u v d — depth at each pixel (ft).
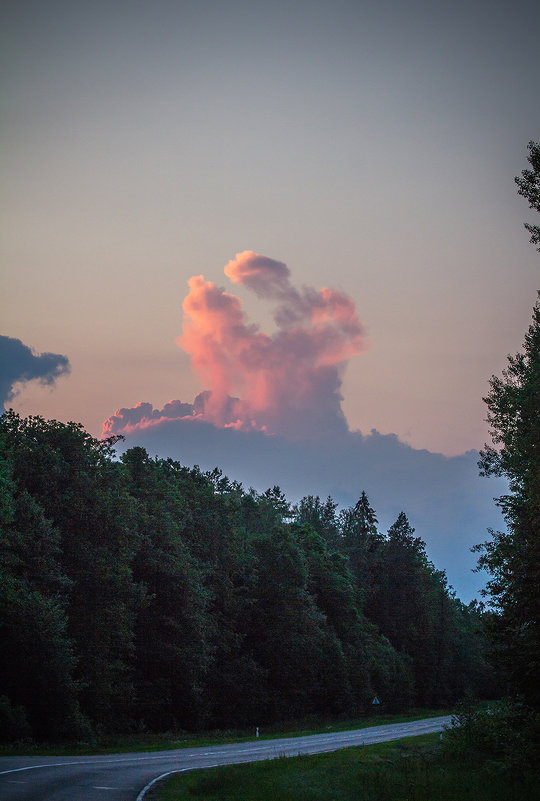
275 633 287.89
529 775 78.59
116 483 204.23
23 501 167.84
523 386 134.31
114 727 193.88
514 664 86.74
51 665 148.87
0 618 150.51
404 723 286.66
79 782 79.30
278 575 298.56
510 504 103.45
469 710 116.26
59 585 168.45
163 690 218.79
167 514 240.32
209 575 267.18
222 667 263.90
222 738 204.64
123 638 195.83
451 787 74.64
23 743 136.15
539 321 137.08
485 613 94.68
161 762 111.45
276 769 97.04
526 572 89.45
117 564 190.60
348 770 99.96
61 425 196.85
